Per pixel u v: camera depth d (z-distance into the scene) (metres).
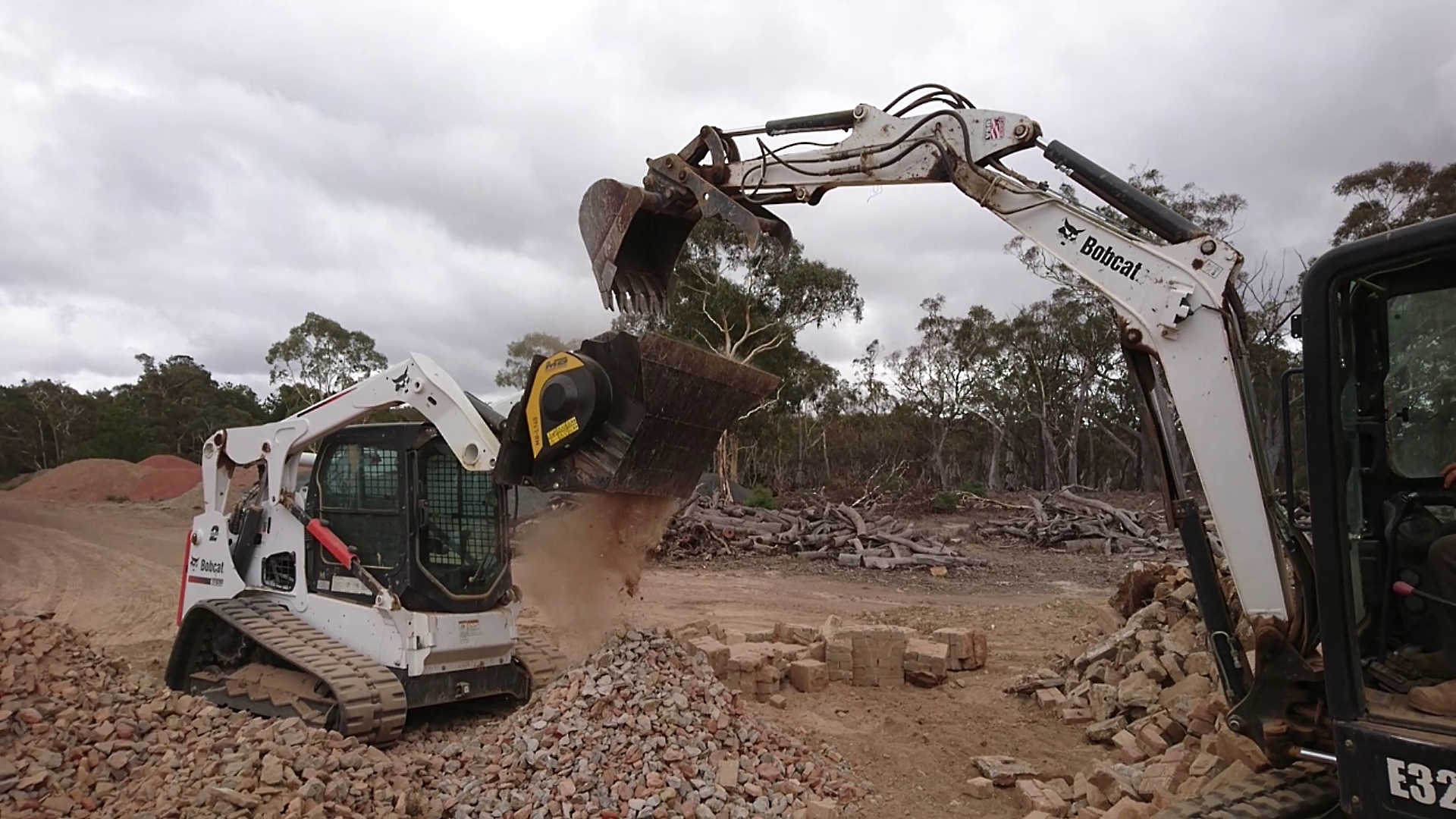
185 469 39.97
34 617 6.69
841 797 6.24
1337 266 3.25
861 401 59.22
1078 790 6.21
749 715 6.91
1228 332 4.03
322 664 6.93
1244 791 3.82
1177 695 7.39
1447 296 3.29
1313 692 3.71
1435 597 3.32
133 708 6.03
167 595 15.49
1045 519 27.61
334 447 7.79
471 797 5.54
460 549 7.62
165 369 74.88
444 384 6.79
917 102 5.09
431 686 7.26
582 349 5.55
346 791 5.09
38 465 68.38
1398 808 3.10
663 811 5.34
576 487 5.45
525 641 8.55
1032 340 52.94
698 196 5.54
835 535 22.44
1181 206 34.91
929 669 9.46
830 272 34.72
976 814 6.16
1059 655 10.38
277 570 8.00
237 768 5.17
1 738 5.43
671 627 13.19
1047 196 4.55
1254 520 3.87
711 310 34.03
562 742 5.84
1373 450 3.45
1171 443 4.24
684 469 5.86
